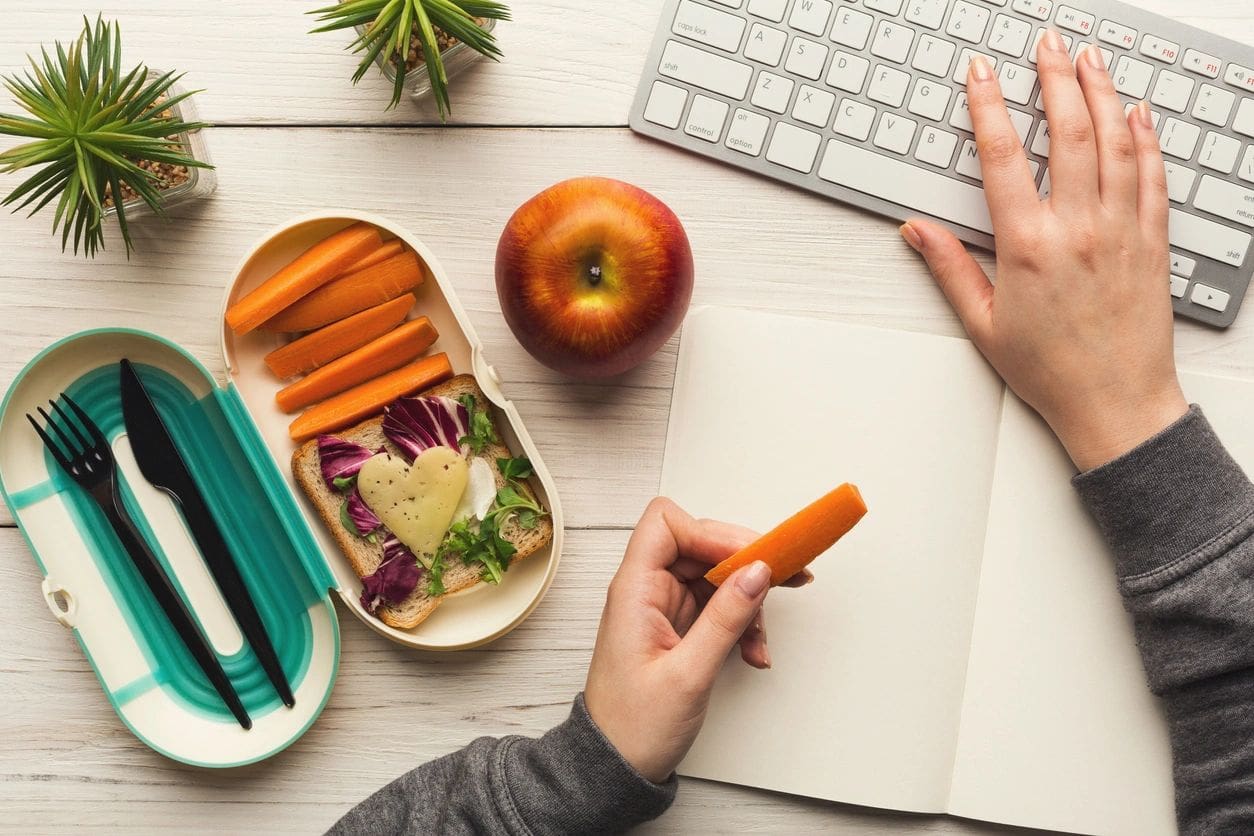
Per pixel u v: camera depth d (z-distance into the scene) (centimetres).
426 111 76
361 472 72
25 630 76
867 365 76
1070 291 70
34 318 76
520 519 73
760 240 76
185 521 75
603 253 67
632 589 67
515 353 77
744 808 76
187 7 76
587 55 76
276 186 76
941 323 76
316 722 76
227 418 72
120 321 76
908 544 76
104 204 72
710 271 77
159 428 73
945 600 75
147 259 76
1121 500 70
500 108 76
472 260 77
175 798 76
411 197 77
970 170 74
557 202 67
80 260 76
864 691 75
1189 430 69
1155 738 74
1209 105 73
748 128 74
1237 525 68
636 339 68
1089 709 75
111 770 76
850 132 74
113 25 76
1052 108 71
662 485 76
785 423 76
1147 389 70
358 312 74
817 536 63
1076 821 74
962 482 76
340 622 76
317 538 72
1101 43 73
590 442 77
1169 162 73
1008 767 75
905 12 73
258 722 74
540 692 76
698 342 76
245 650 75
